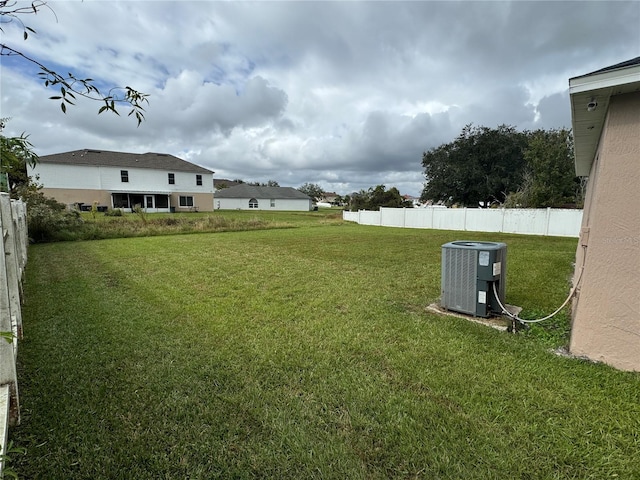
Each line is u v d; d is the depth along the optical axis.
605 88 2.41
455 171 27.67
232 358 2.88
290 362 2.80
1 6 1.25
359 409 2.16
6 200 3.10
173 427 2.00
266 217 29.27
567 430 1.92
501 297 3.92
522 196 18.81
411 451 1.78
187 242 11.98
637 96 2.44
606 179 2.61
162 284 5.55
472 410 2.12
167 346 3.13
